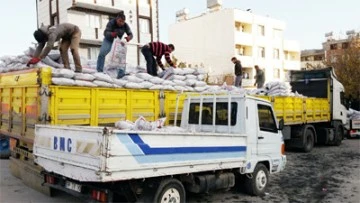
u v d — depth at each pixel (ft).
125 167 15.30
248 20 144.77
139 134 15.90
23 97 23.79
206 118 25.11
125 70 28.58
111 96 23.38
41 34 25.26
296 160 41.68
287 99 43.47
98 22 87.76
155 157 16.61
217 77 134.00
